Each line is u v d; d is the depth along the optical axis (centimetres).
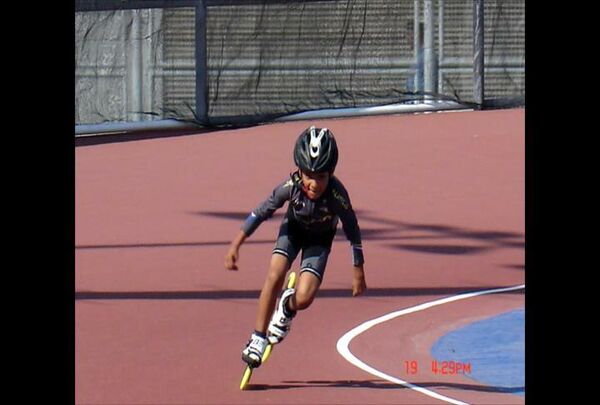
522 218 2634
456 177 3198
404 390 1439
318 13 4316
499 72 4588
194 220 2612
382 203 2822
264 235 2447
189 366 1534
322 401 1389
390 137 3934
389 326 1756
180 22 4191
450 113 4509
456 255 2269
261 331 1444
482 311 1850
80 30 4050
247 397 1400
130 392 1414
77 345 1623
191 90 4219
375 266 2170
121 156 3606
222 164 3438
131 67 4147
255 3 4231
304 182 1427
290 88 4309
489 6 4547
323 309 1853
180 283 2025
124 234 2447
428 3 4469
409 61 4475
